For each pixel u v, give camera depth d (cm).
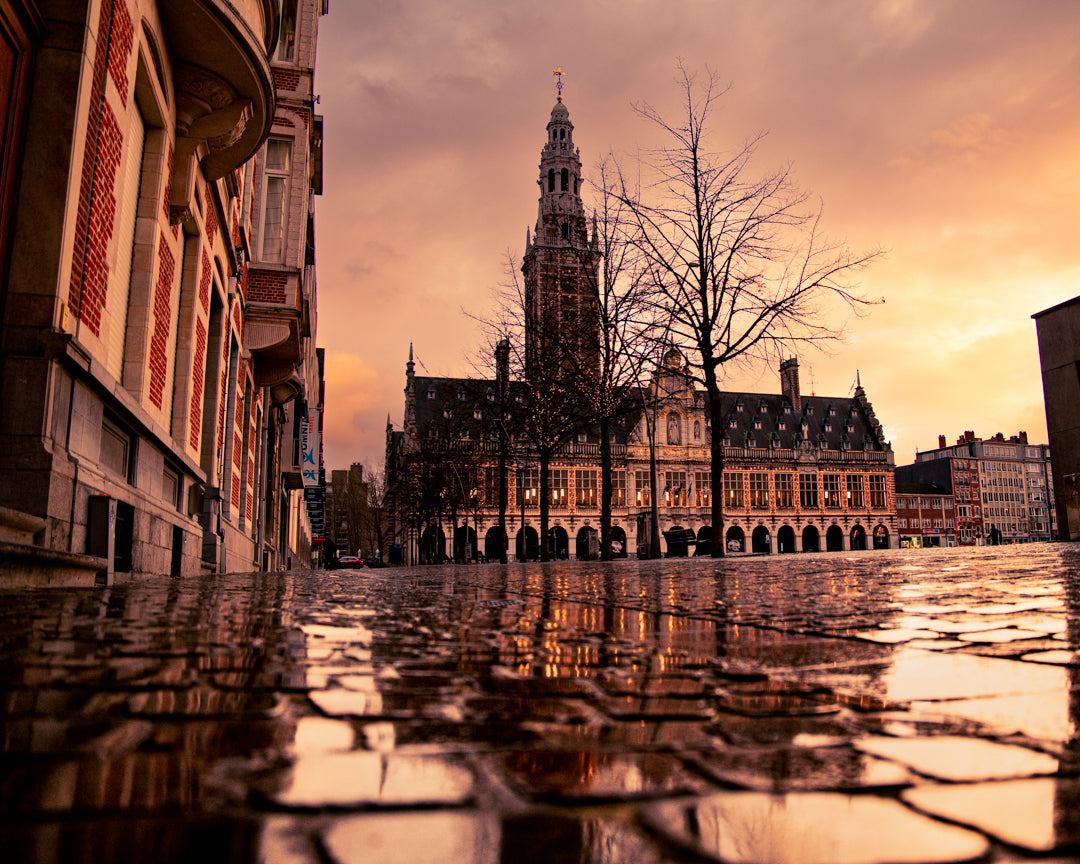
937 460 11806
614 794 106
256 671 212
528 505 7094
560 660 242
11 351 590
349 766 118
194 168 1080
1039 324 1627
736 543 7888
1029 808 100
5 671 206
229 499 1605
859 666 228
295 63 1902
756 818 96
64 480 606
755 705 171
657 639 299
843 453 8306
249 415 1966
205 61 974
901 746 134
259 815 96
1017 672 214
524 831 91
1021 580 588
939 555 1200
